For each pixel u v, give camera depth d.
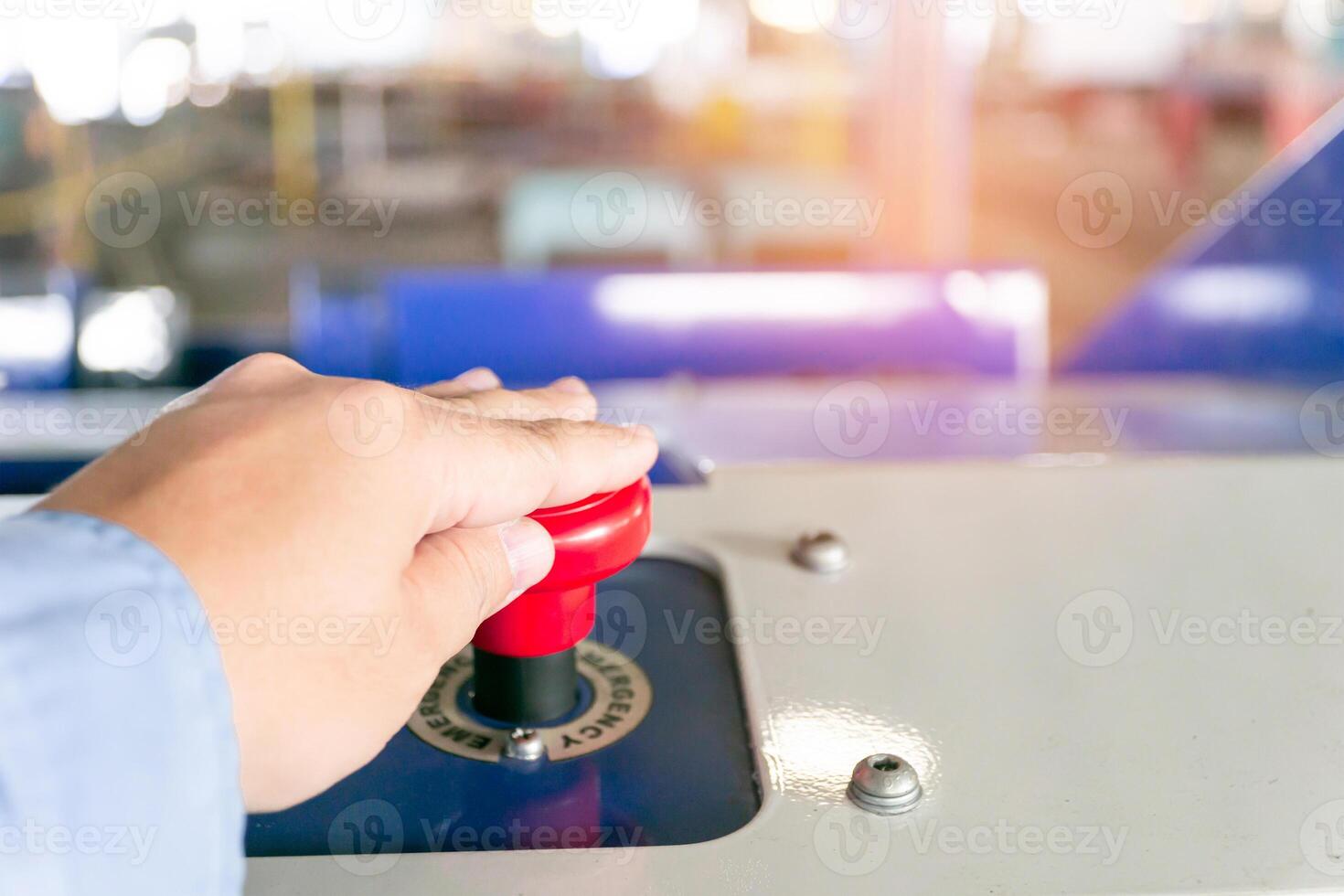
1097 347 2.38
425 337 1.69
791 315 1.75
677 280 1.73
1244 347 2.15
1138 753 0.33
